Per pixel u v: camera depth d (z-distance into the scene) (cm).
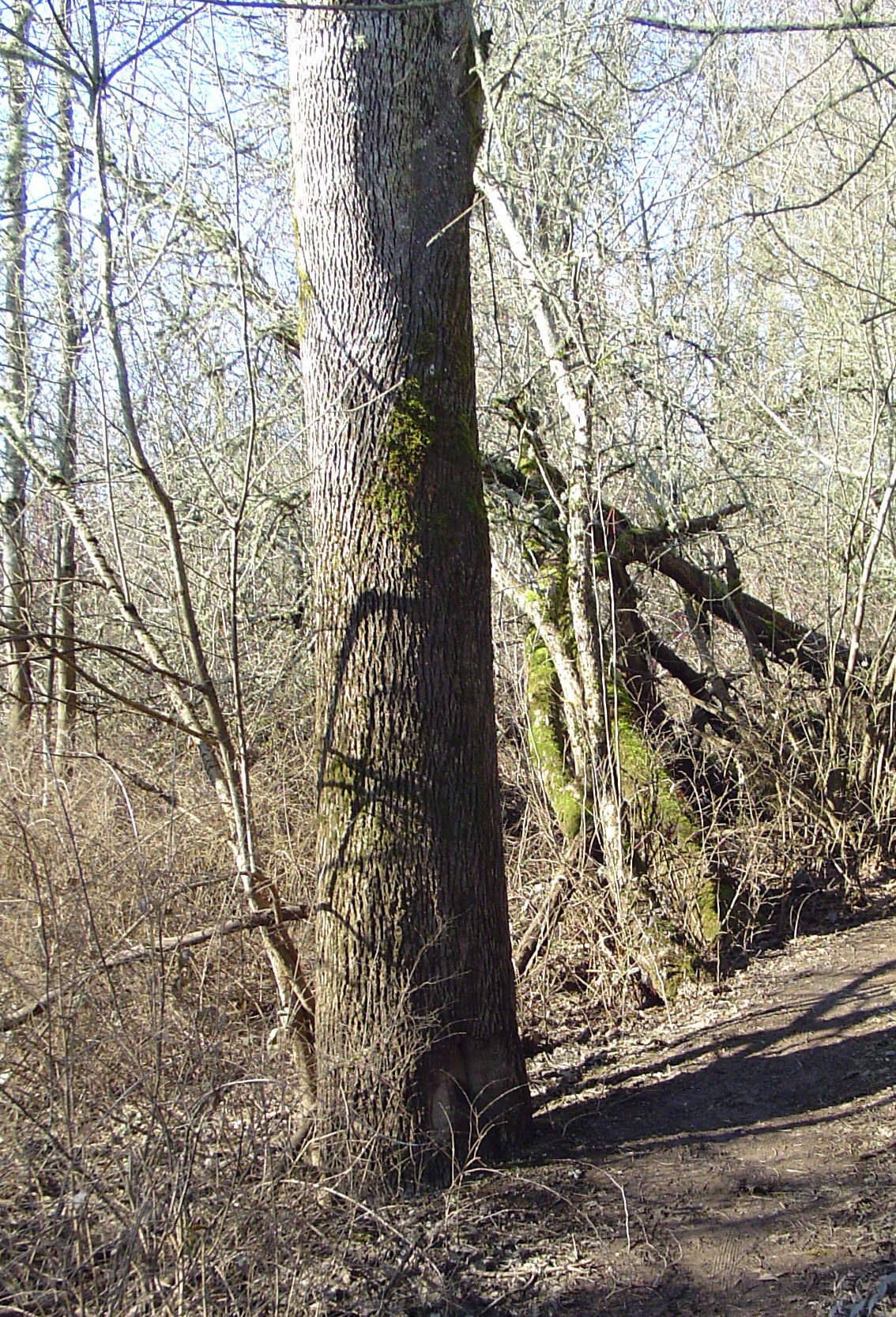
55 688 773
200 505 791
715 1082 525
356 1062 414
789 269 1012
